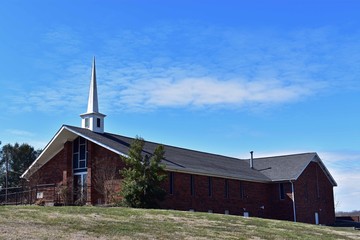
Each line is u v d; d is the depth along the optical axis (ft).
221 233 73.41
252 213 149.89
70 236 57.57
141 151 113.50
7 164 202.90
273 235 78.74
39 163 132.87
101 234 61.31
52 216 70.90
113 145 120.06
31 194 120.67
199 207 127.44
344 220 193.67
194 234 69.36
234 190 143.64
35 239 53.31
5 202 122.83
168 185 118.93
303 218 160.76
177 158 131.95
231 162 164.96
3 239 51.47
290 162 169.48
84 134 121.39
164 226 72.79
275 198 161.48
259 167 171.42
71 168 127.75
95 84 132.77
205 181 131.95
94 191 120.16
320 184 175.11
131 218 77.10
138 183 105.29
